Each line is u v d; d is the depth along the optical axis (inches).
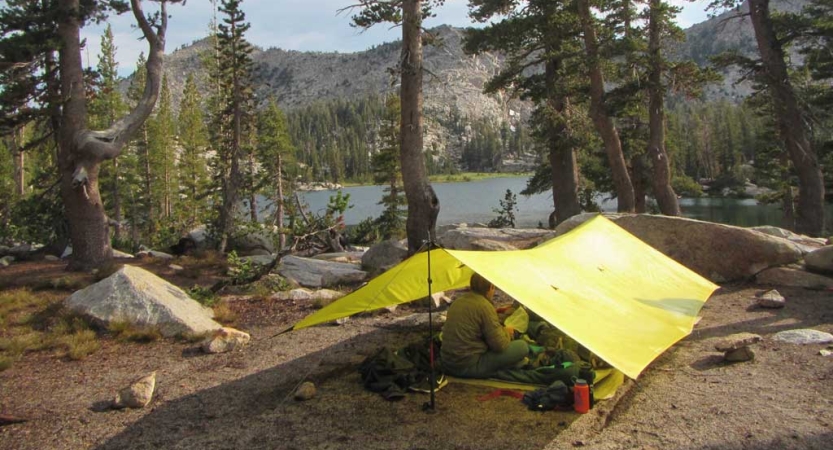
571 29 730.8
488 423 188.5
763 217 1727.4
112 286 346.9
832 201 1206.9
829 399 191.2
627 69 733.3
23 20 529.7
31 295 415.2
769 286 372.2
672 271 306.5
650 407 195.0
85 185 513.3
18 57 524.1
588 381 204.8
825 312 303.1
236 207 815.1
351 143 5792.3
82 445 186.5
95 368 270.2
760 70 698.2
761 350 245.4
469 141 7185.0
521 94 837.8
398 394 212.7
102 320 328.5
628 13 706.8
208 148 1546.5
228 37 1012.5
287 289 450.0
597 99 711.7
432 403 201.3
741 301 339.9
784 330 274.7
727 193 2659.9
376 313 356.5
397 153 1198.3
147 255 624.4
